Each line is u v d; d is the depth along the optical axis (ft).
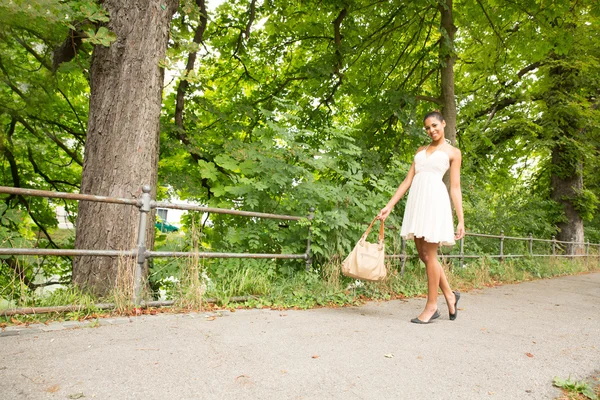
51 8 13.30
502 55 39.58
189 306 13.21
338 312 14.25
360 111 33.37
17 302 11.30
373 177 21.52
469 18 35.55
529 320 14.58
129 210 14.12
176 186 24.03
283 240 18.11
